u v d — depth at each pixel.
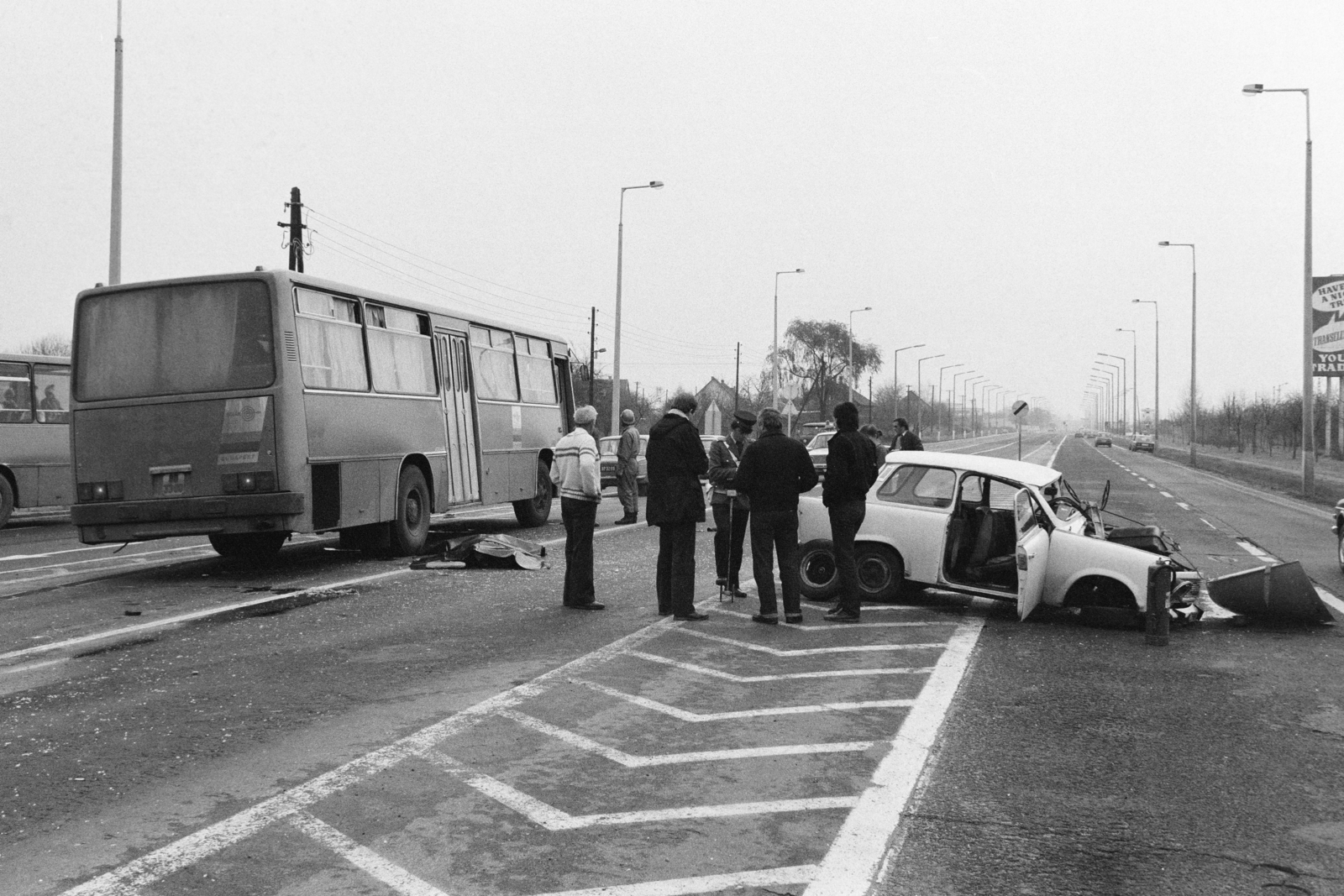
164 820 4.80
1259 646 9.15
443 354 16.72
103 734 6.18
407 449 15.30
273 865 4.30
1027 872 4.33
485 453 18.05
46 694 7.13
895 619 10.19
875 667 8.09
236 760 5.69
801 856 4.44
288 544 16.83
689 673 7.79
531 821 4.81
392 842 4.55
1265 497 30.42
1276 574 9.88
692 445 9.95
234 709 6.73
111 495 12.78
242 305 12.62
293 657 8.30
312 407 12.93
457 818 4.84
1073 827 4.84
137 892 4.05
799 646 8.87
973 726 6.52
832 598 11.27
